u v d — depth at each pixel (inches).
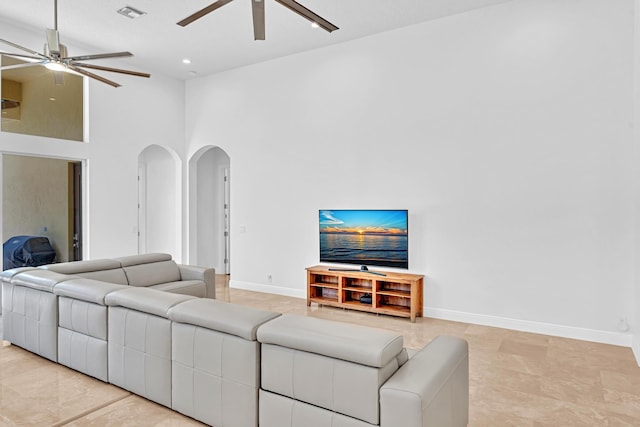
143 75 157.6
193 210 291.7
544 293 167.0
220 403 92.3
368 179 209.5
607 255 155.6
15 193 204.2
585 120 158.9
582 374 127.2
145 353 105.6
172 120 279.0
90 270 168.1
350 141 215.0
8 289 147.4
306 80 230.8
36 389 114.3
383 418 70.7
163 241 297.6
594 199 157.6
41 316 133.6
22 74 206.4
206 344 93.7
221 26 199.3
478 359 139.4
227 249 321.1
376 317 192.7
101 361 116.4
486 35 178.1
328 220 219.6
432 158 191.2
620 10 152.4
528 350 147.9
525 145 170.2
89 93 232.5
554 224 164.9
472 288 182.2
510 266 173.9
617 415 102.5
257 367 87.4
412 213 196.5
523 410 104.9
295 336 80.3
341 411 76.2
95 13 186.2
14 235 203.6
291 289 238.4
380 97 205.5
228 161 314.3
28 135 206.8
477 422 98.9
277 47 225.1
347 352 74.0
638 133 140.3
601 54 155.7
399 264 199.2
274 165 244.1
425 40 192.9
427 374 74.0
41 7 180.1
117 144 246.5
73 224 229.1
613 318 154.8
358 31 203.5
